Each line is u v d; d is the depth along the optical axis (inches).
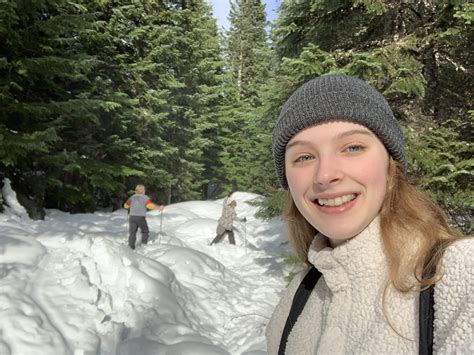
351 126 35.4
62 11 393.4
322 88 36.9
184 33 717.3
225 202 451.5
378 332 31.8
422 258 30.9
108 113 517.0
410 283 30.6
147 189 727.1
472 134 237.9
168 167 755.4
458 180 209.9
